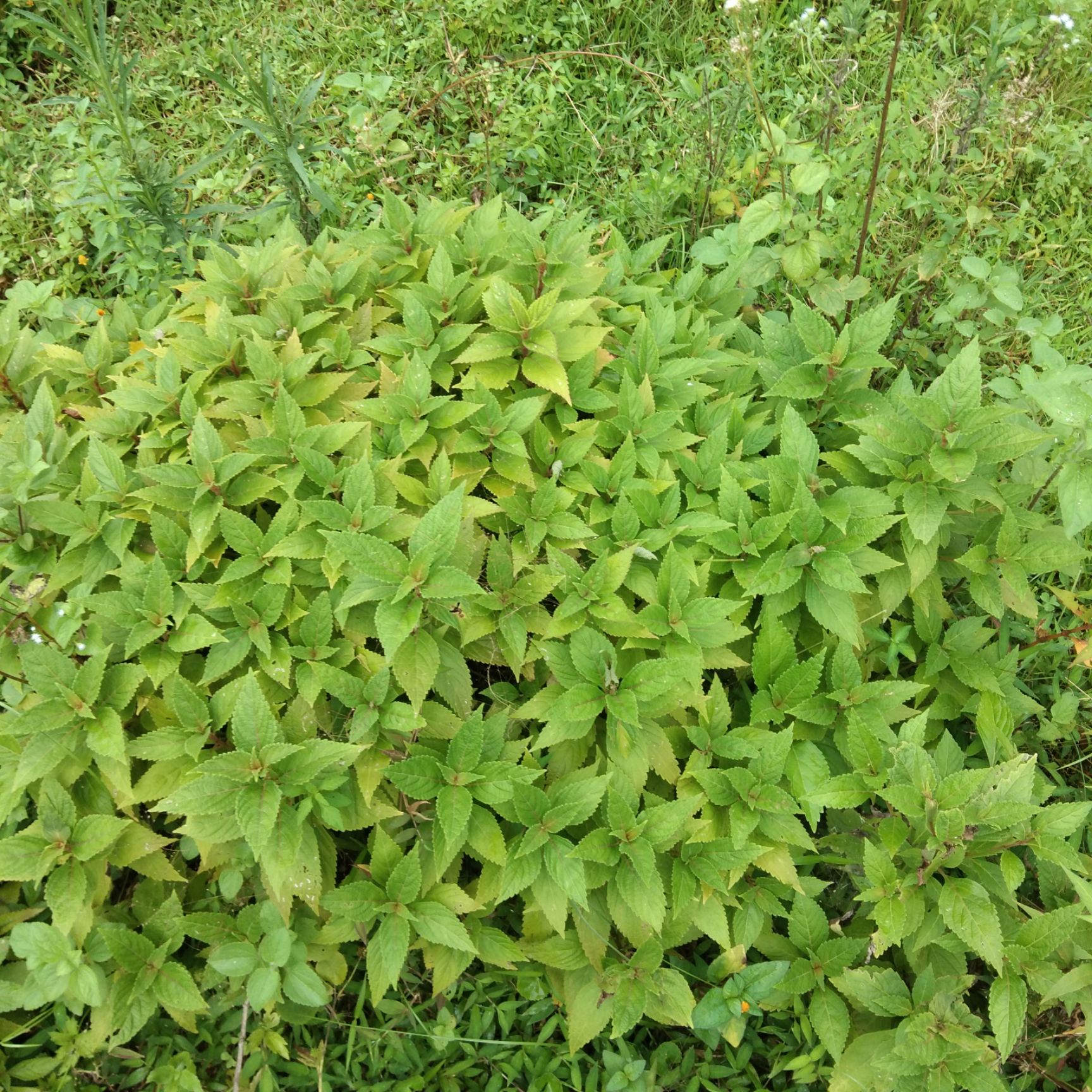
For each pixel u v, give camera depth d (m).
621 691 0.78
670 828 0.76
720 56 1.46
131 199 1.15
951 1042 0.75
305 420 0.87
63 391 0.97
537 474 0.89
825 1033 0.78
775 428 0.94
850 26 1.21
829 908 0.86
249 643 0.78
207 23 1.53
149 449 0.86
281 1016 0.80
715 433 0.89
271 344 0.91
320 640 0.78
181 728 0.77
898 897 0.78
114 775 0.75
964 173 1.31
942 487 0.85
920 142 1.19
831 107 1.27
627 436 0.88
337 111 1.42
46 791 0.75
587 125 1.42
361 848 0.84
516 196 1.36
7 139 1.35
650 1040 0.84
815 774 0.81
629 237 1.33
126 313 1.00
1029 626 1.03
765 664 0.83
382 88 1.29
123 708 0.79
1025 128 1.30
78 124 1.28
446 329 0.91
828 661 0.87
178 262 1.23
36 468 0.78
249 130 1.15
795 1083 0.81
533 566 0.84
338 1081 0.80
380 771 0.76
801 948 0.81
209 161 1.15
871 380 1.21
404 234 0.99
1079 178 1.35
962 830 0.77
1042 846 0.78
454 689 0.80
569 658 0.80
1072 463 0.83
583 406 0.90
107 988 0.75
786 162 1.08
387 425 0.87
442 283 0.93
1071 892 0.84
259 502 0.86
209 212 1.15
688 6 1.53
